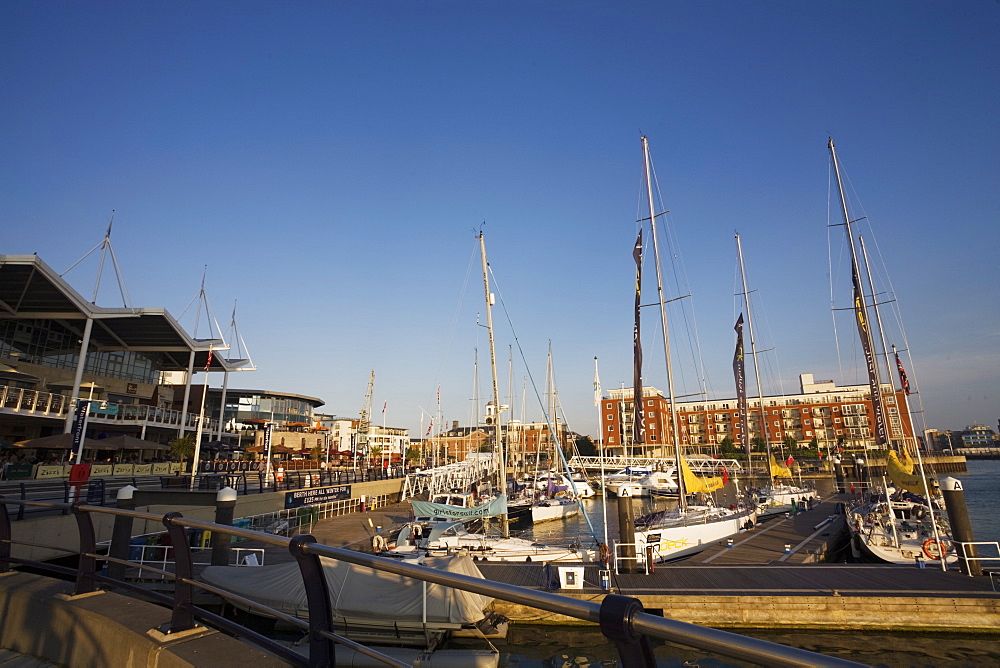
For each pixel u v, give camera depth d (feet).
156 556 74.59
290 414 391.24
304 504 124.67
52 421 149.48
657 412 360.48
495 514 109.70
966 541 68.74
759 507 142.61
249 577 56.70
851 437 445.78
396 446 453.17
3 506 24.30
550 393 246.68
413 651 51.80
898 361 125.70
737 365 157.99
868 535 89.51
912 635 57.52
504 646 57.67
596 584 65.62
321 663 11.74
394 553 86.22
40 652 19.34
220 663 13.99
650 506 203.00
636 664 7.00
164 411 188.85
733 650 5.90
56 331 171.32
